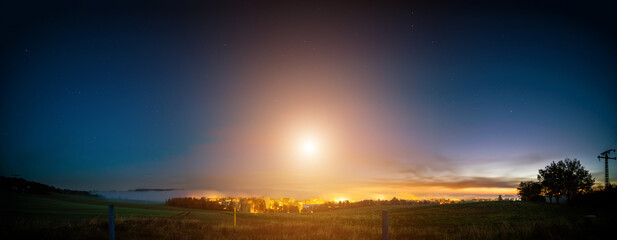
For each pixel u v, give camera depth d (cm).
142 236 1817
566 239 1573
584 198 5609
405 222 3884
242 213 6562
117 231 1939
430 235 1930
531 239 1675
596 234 1644
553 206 5806
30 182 11388
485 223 3506
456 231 2180
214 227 2209
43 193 11062
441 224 3609
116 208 7456
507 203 6788
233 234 1956
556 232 1748
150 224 2195
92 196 12544
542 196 8269
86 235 1719
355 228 2180
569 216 3856
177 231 1978
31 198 8700
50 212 4769
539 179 7475
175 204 11638
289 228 2219
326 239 1795
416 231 2094
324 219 4297
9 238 1623
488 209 5681
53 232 1775
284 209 13762
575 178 6944
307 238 1814
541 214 4331
